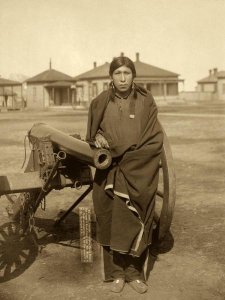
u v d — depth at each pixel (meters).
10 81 56.91
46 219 5.73
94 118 3.63
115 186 3.47
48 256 4.46
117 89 3.60
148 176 3.42
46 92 60.19
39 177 3.89
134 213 3.48
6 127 22.06
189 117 26.59
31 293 3.68
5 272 4.09
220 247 4.64
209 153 11.74
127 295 3.60
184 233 5.11
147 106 3.55
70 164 4.00
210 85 77.06
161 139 3.51
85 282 3.86
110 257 3.78
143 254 3.72
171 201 3.84
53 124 23.06
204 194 7.06
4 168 9.77
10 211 5.25
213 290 3.69
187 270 4.09
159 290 3.69
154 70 60.19
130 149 3.48
